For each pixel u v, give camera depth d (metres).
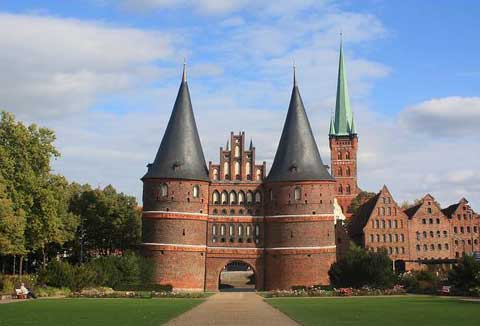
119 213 92.69
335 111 162.12
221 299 53.78
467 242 124.69
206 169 81.00
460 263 58.41
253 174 81.38
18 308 37.72
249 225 80.50
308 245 76.94
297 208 77.69
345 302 46.31
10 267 88.19
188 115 81.00
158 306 41.09
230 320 30.12
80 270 60.72
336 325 27.11
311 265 76.50
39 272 59.97
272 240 78.75
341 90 161.75
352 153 159.25
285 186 78.44
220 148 82.00
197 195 78.56
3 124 64.81
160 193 77.38
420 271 68.06
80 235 90.31
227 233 80.19
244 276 116.88
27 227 62.94
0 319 29.59
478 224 125.44
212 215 80.50
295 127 80.94
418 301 46.53
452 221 125.06
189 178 77.81
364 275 68.69
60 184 68.56
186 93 81.69
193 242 77.31
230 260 79.56
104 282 64.81
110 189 95.50
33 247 65.12
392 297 54.47
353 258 70.31
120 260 68.81
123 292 61.41
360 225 125.25
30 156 64.88
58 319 29.73
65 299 50.25
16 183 61.88
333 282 72.31
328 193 78.88
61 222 68.94
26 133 64.94
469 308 37.81
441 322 28.25
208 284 78.81
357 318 30.84
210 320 30.09
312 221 77.31
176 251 76.19
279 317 31.97
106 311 35.50
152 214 77.06
